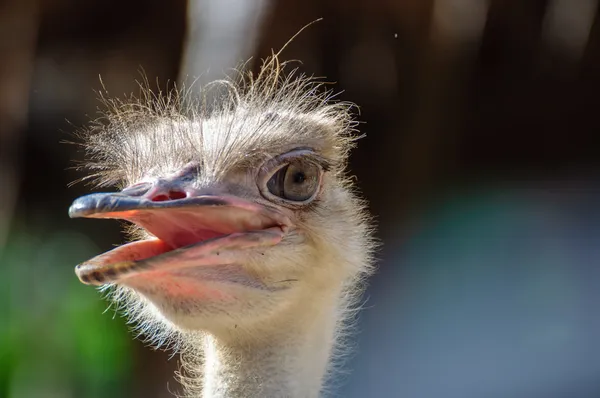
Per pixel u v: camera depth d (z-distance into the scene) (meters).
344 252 4.26
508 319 10.06
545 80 10.69
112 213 3.44
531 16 10.06
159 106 4.86
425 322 10.02
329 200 4.24
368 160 10.31
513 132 11.19
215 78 7.44
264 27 7.92
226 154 3.88
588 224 10.83
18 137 10.53
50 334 8.65
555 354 9.77
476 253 10.28
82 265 3.47
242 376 4.11
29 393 8.34
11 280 9.30
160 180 3.72
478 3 9.48
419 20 9.44
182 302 3.67
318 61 9.24
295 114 4.25
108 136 4.50
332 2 9.12
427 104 9.84
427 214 10.31
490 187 10.95
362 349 9.84
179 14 9.66
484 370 9.71
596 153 11.34
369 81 9.77
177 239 3.73
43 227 10.85
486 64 10.53
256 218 3.89
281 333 4.08
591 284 10.35
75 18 10.21
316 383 4.20
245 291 3.76
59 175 10.87
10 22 10.01
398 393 9.57
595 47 10.35
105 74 10.34
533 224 10.85
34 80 10.46
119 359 8.63
